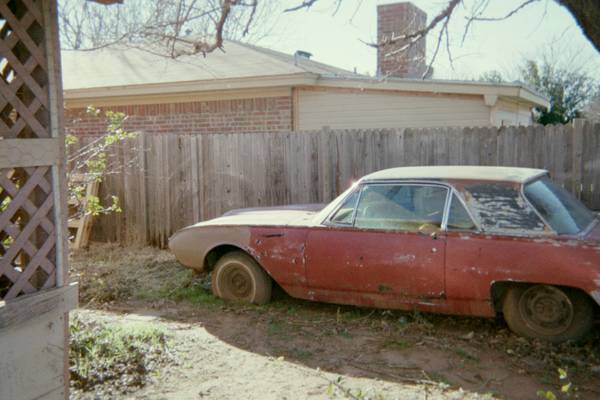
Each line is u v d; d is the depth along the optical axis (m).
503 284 5.17
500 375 4.50
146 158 9.69
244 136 9.02
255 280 6.31
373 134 8.25
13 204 3.35
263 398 4.16
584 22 4.01
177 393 4.24
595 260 4.63
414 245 5.33
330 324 5.75
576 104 22.02
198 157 9.34
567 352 4.80
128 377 4.47
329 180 8.55
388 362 4.80
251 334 5.52
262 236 6.11
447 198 5.35
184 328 5.75
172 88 11.59
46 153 3.51
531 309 5.00
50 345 3.59
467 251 5.09
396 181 5.62
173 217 9.59
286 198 8.84
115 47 11.82
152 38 8.27
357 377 4.51
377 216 5.62
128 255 9.16
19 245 3.40
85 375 4.40
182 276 7.67
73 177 8.31
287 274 5.97
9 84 3.32
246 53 12.82
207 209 9.36
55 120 3.58
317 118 10.95
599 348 4.88
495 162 7.63
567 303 4.86
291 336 5.44
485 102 9.61
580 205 5.59
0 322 3.22
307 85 10.83
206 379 4.49
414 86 10.00
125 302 6.79
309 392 4.25
